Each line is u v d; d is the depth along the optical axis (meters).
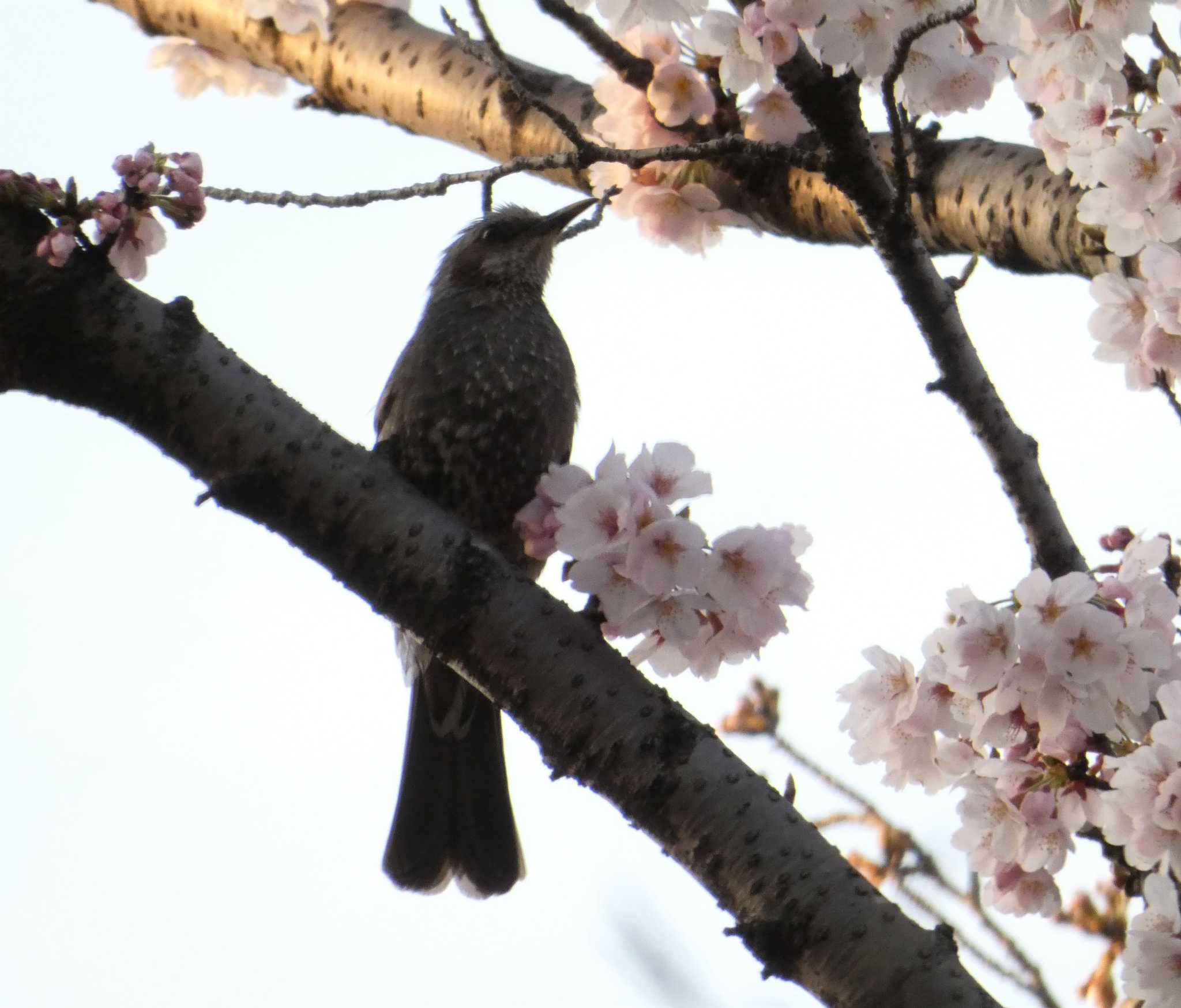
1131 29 6.55
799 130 7.99
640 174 8.08
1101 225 7.10
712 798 5.39
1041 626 5.95
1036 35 6.70
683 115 7.85
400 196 6.15
